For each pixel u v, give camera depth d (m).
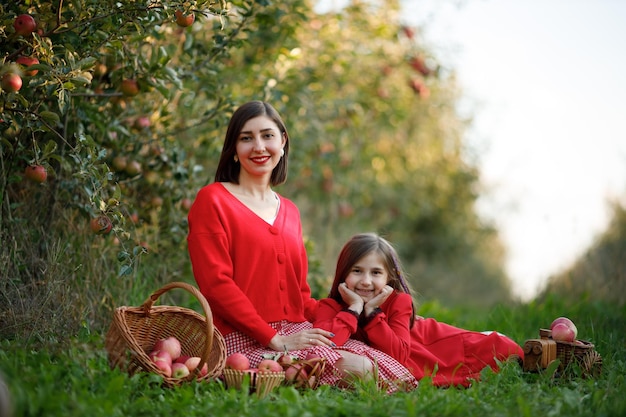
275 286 3.52
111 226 3.58
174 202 4.67
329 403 2.71
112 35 3.65
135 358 2.92
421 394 2.85
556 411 2.67
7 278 3.71
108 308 4.20
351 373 3.22
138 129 4.51
